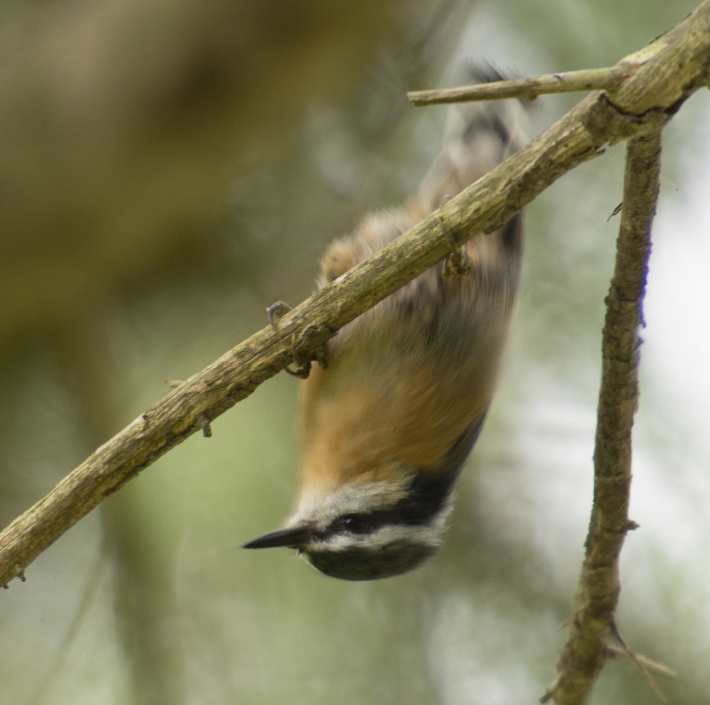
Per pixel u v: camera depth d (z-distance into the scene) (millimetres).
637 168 4527
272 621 10125
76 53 9906
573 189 10484
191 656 10031
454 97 4156
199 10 9672
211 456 10422
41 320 10984
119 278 11102
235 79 9844
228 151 10375
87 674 9977
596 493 5520
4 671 9875
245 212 11320
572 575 10641
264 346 5250
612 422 5273
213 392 5250
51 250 10328
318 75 10281
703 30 4062
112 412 10938
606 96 4289
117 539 10289
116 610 10164
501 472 10742
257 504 10344
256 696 9820
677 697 9820
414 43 10766
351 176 11133
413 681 9945
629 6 10430
